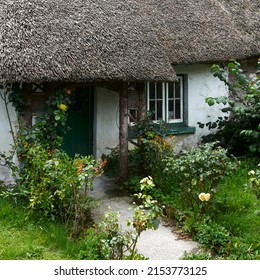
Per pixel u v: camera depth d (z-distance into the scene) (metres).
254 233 6.09
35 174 6.23
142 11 8.89
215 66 9.15
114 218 5.28
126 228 6.36
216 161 6.30
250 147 8.91
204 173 6.25
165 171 7.08
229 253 5.64
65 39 7.06
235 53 10.26
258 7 11.87
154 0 10.20
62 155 6.51
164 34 9.51
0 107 7.62
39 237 5.68
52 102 6.96
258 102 8.92
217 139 9.95
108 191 7.95
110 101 9.22
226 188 7.43
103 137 9.19
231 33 10.58
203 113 10.59
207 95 10.59
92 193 7.82
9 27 6.85
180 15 10.16
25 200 6.60
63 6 7.63
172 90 10.30
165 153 7.85
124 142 7.86
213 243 5.86
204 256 5.55
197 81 10.45
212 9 10.98
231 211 6.64
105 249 5.11
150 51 7.82
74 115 8.97
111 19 7.91
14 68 6.44
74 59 6.91
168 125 10.18
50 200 6.03
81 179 5.79
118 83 7.73
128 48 7.59
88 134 9.18
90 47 7.19
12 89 6.89
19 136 6.77
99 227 5.49
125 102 7.79
